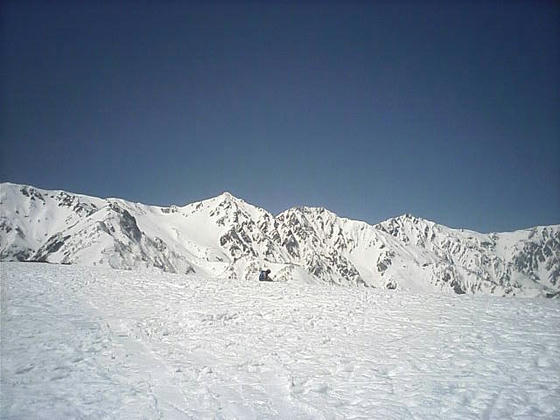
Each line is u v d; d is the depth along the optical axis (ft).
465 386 30.91
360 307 59.57
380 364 36.14
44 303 60.59
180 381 33.55
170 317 54.19
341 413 27.81
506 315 51.98
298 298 67.51
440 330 45.80
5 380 33.27
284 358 38.55
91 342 43.21
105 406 29.17
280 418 27.61
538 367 33.99
